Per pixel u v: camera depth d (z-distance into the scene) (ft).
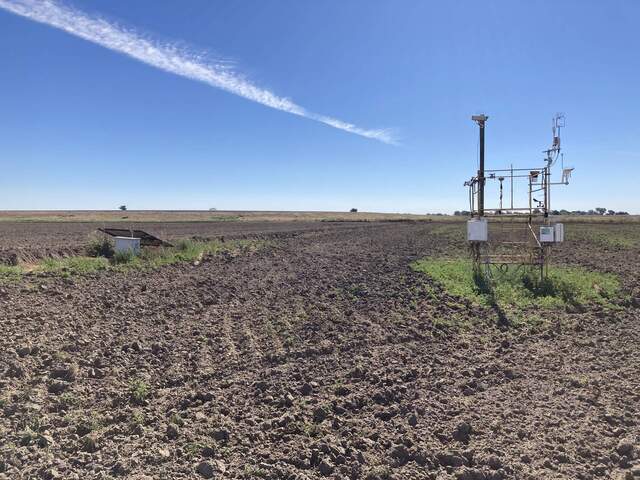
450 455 17.24
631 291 47.98
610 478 16.19
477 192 55.77
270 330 33.96
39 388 22.43
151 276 55.83
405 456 17.47
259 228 185.16
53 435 18.25
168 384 23.97
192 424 19.57
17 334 29.94
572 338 33.09
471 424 19.95
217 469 16.30
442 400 22.39
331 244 111.34
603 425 19.90
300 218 341.41
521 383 24.77
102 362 26.32
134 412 20.25
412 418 20.17
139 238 76.38
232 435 18.79
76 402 21.24
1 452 16.72
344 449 17.79
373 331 34.09
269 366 27.04
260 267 67.56
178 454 17.26
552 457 17.40
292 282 54.75
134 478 15.49
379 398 22.43
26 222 212.02
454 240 122.62
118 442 17.95
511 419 20.53
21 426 18.83
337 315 38.73
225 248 91.71
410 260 76.48
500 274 54.39
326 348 29.81
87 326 33.42
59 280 48.80
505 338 33.01
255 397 22.65
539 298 44.50
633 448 17.75
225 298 44.86
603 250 93.09
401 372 25.96
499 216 55.57
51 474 15.42
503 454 17.60
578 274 56.29
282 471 16.25
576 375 25.89
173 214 414.82
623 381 24.99
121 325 34.19
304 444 18.17
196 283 52.01
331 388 23.80
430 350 30.19
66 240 98.37
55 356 26.37
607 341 32.27
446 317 38.11
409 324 36.17
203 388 23.66
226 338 31.99
